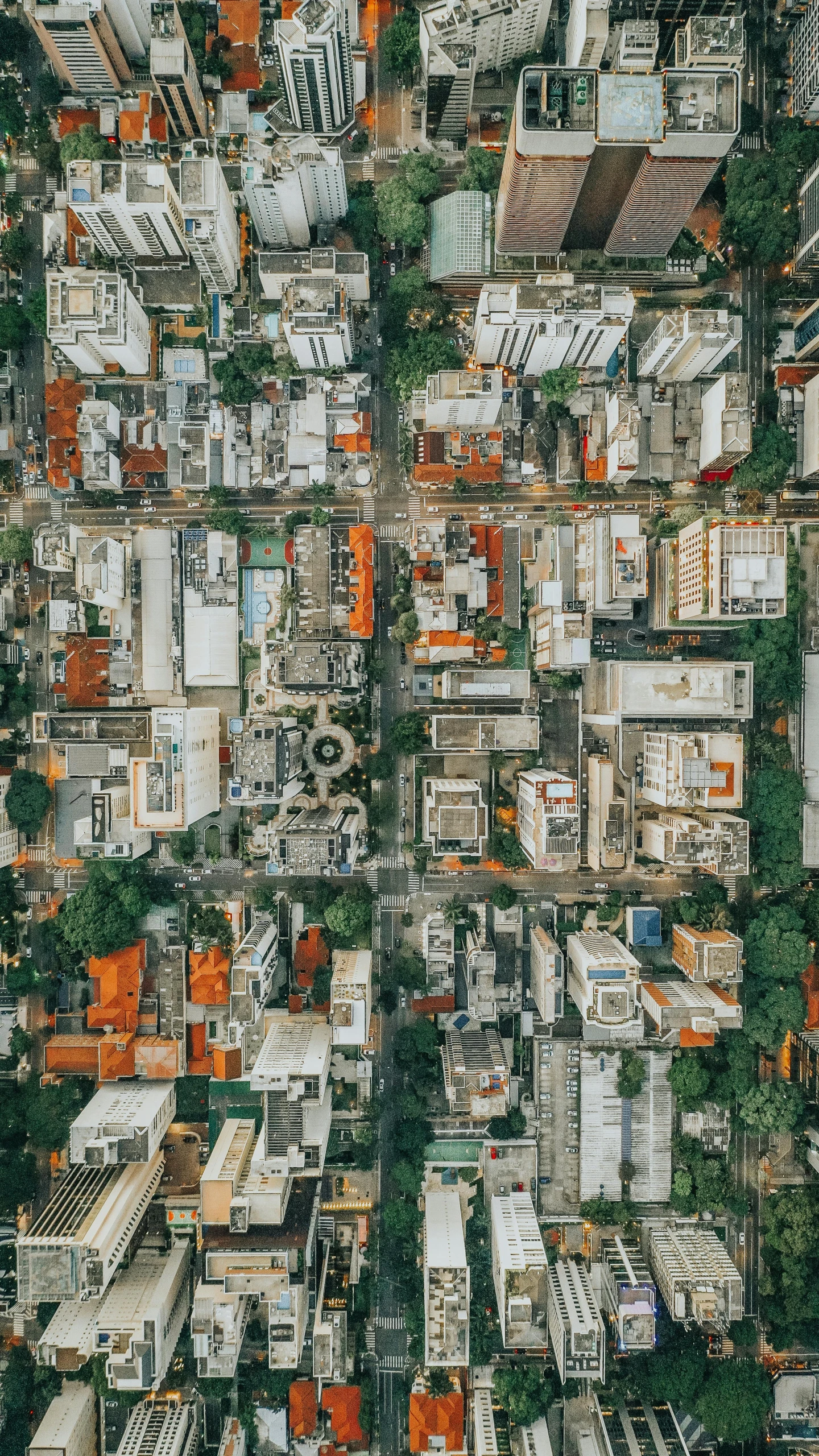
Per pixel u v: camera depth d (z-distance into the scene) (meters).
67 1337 145.12
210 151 153.62
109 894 154.25
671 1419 157.88
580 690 157.38
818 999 155.88
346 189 146.00
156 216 139.62
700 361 144.88
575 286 136.25
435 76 134.75
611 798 148.75
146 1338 141.88
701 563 139.12
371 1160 159.62
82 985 160.00
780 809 151.62
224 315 153.62
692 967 146.88
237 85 152.50
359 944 157.88
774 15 153.88
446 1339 140.62
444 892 159.38
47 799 155.12
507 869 159.12
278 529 157.00
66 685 155.62
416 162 149.12
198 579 155.12
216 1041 158.00
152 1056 154.62
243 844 158.38
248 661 158.38
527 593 157.25
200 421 153.12
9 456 157.50
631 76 125.25
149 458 152.62
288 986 160.75
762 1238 161.50
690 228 155.12
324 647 150.00
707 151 127.50
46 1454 143.25
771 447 149.75
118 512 158.00
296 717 158.25
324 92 137.25
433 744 152.00
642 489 157.38
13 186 155.12
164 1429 151.50
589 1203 157.62
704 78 126.44
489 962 148.62
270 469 153.62
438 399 138.75
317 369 154.50
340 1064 158.88
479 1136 159.00
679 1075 154.88
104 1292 143.38
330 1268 157.75
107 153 149.88
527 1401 149.75
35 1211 160.75
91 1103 150.75
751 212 147.38
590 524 144.25
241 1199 143.25
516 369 155.62
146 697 158.25
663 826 145.88
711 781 136.50
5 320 150.75
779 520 158.00
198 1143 160.88
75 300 137.88
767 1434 160.50
